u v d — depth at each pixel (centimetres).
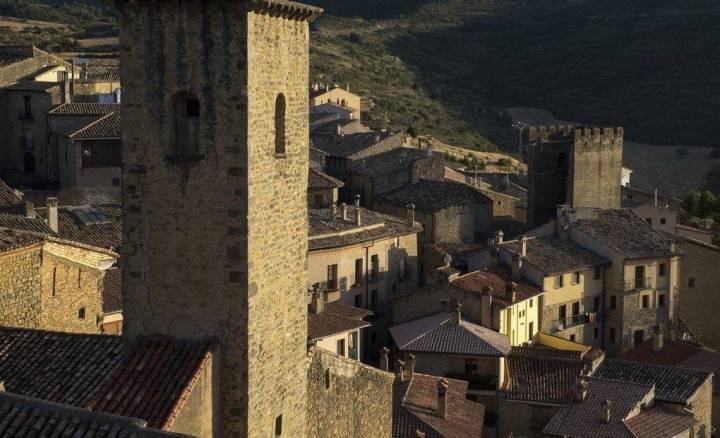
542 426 8438
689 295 11875
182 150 3706
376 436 5209
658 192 17975
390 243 10750
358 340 8125
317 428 4584
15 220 7462
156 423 3462
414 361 8294
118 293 6769
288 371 4031
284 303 3962
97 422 3241
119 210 8819
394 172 13450
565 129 13200
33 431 3228
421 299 9681
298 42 3944
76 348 4019
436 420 7106
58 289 5628
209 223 3675
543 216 13112
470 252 11244
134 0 3616
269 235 3809
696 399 8369
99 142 11450
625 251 11056
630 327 11106
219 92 3616
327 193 12500
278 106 3878
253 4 3550
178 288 3722
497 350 8675
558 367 8762
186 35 3619
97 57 17275
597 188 13238
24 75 13675
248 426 3728
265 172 3753
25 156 12875
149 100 3678
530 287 10194
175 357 3684
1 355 4016
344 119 17312
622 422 7738
